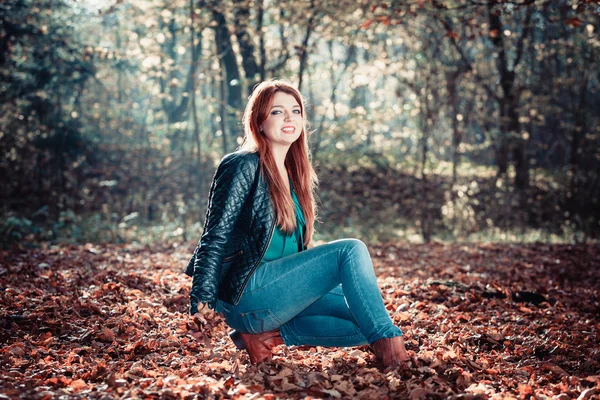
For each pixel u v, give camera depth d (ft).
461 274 24.44
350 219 49.73
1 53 46.85
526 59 61.16
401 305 16.83
